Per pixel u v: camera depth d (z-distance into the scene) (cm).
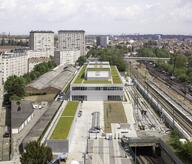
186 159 14088
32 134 17038
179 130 18675
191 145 14462
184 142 15662
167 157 15612
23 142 16000
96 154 15725
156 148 17275
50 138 16062
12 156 15350
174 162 14562
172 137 17525
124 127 19825
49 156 13425
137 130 19550
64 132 16988
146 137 17450
